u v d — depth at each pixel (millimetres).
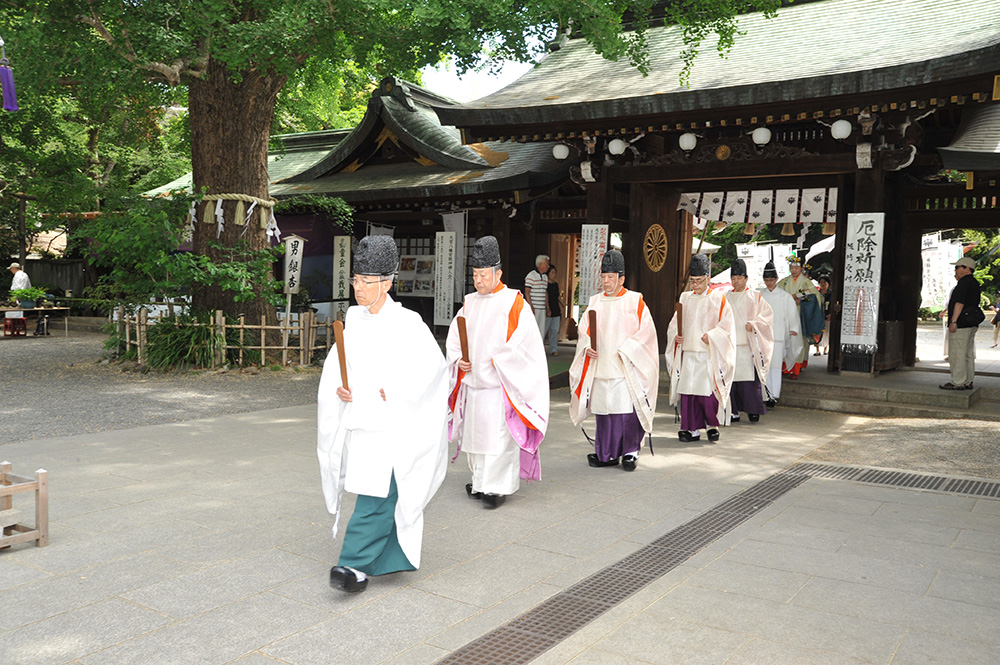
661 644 3047
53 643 2953
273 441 6902
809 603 3463
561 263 17516
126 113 20828
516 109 10836
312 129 24578
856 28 11016
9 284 23734
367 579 3564
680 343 7328
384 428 3578
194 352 11578
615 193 12078
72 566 3760
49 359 13141
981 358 14062
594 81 11844
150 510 4719
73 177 19188
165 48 9461
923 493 5469
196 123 12133
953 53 8180
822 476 5969
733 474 6016
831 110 9281
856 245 9805
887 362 10750
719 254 30375
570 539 4371
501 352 4973
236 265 11406
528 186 13430
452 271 14750
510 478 5059
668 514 4891
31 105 13273
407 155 16797
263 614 3268
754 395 8320
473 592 3576
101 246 11633
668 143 11875
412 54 11633
